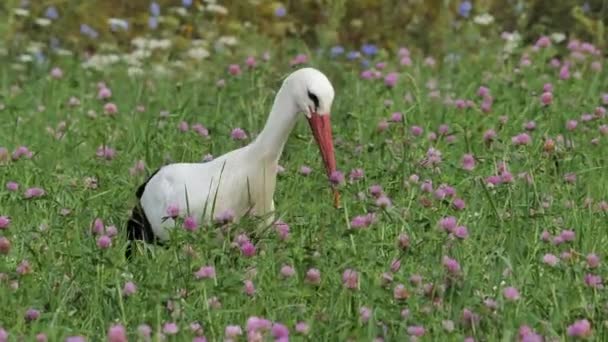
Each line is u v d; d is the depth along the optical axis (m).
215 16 20.41
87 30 19.59
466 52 19.17
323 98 11.09
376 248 10.42
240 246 10.13
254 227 10.87
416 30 20.23
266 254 10.18
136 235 11.54
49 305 9.59
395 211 11.01
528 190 11.95
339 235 10.41
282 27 20.42
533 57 18.09
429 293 9.32
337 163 13.27
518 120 14.67
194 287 9.59
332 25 19.41
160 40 19.89
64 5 20.41
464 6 19.45
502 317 9.16
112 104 15.35
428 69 17.92
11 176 12.73
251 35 19.16
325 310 9.38
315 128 11.15
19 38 19.58
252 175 11.12
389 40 20.34
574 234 10.69
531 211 11.61
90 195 12.14
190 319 9.09
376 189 11.39
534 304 9.57
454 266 9.47
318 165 13.09
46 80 17.56
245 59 18.56
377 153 13.57
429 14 20.62
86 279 9.95
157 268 9.91
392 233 10.98
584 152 13.51
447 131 14.23
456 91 16.95
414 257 10.20
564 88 16.34
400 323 9.02
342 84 17.69
